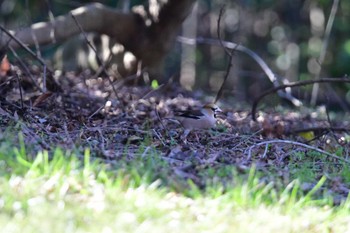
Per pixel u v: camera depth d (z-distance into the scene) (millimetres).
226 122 15289
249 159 11875
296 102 19906
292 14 42938
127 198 9016
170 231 8312
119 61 21781
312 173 11344
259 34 43781
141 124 14086
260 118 16812
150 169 10148
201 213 9008
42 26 19000
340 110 32062
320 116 19297
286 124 16609
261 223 8891
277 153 12609
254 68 42500
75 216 8352
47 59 25625
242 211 9195
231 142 13203
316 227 9094
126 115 14516
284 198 9664
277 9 43281
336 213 9648
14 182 9047
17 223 8008
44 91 14648
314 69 39812
